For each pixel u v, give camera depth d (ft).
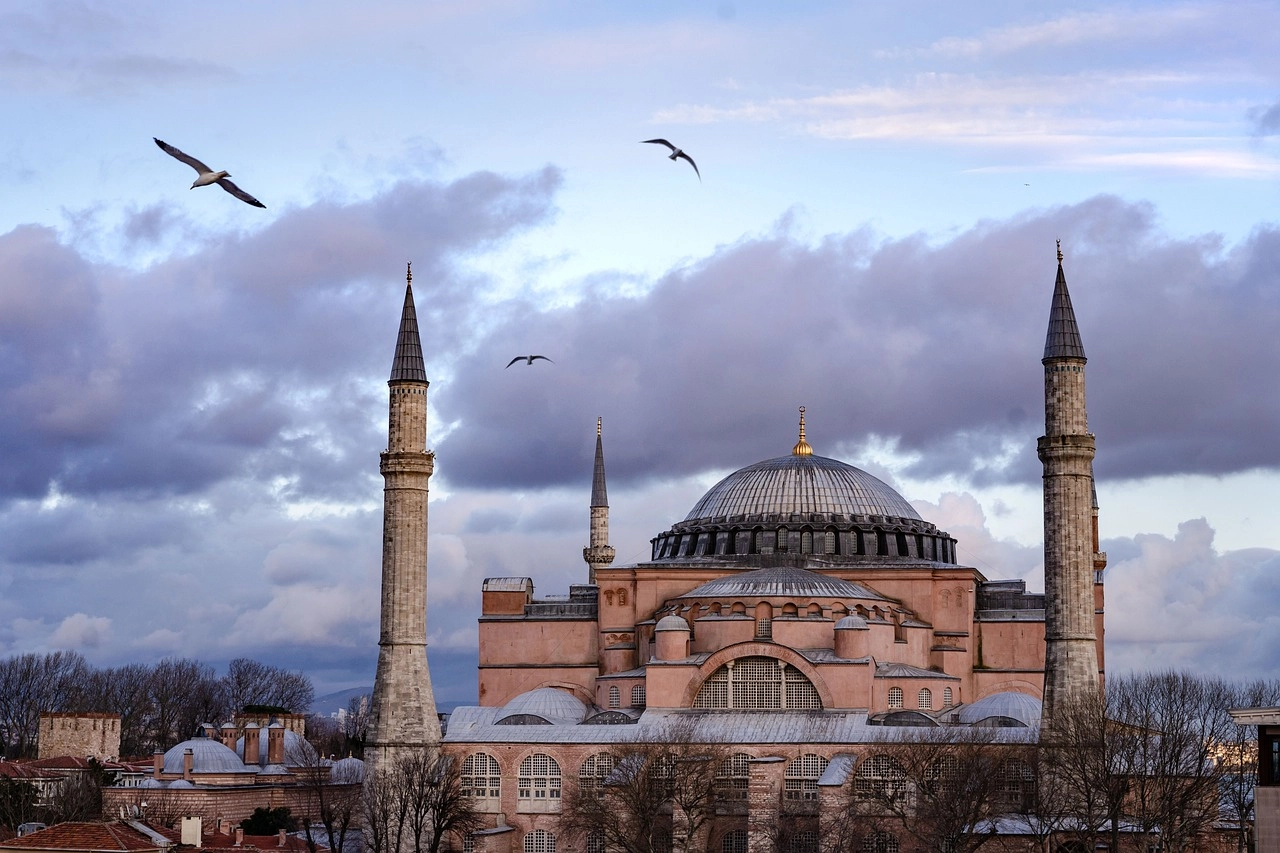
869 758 561.02
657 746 559.38
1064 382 577.43
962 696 638.94
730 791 572.51
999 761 540.93
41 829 510.58
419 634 596.29
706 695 609.01
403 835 569.64
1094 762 523.29
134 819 564.71
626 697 635.66
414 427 606.96
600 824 547.90
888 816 533.55
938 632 648.79
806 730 579.48
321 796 630.74
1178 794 526.57
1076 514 568.00
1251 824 549.54
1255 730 586.45
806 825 561.43
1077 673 556.51
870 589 655.35
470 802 579.89
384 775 577.84
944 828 504.84
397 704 586.04
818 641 620.08
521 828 589.32
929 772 535.19
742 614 629.10
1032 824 521.65
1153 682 588.91
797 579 636.89
